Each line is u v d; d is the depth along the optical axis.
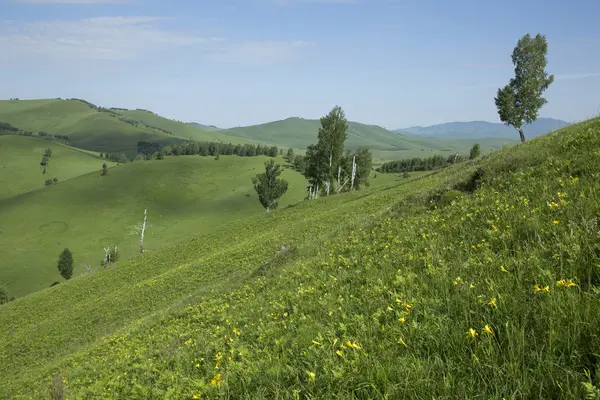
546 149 11.90
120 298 34.75
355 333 5.38
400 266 7.66
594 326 3.43
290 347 5.89
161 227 180.88
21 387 19.33
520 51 45.06
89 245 163.88
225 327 9.90
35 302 51.94
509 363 3.39
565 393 2.97
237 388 5.13
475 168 14.95
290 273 12.69
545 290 4.16
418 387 3.55
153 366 9.31
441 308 5.03
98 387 10.01
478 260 6.09
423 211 12.80
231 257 33.69
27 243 164.38
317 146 86.31
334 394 3.95
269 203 98.12
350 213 35.78
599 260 4.53
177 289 30.59
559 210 6.47
